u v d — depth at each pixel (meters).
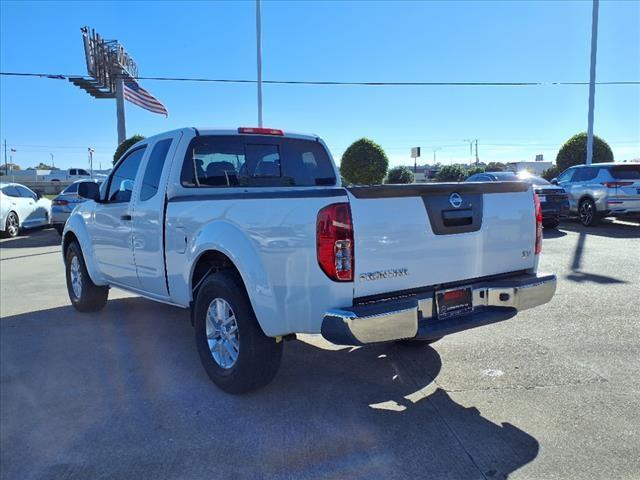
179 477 3.03
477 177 16.48
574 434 3.44
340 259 3.35
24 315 6.64
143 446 3.38
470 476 3.00
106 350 5.24
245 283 3.76
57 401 4.05
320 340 5.49
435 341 5.35
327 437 3.46
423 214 3.67
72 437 3.50
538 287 4.14
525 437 3.42
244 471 3.08
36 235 17.14
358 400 4.02
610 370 4.51
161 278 4.90
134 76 26.34
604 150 22.66
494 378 4.38
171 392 4.21
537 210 4.39
